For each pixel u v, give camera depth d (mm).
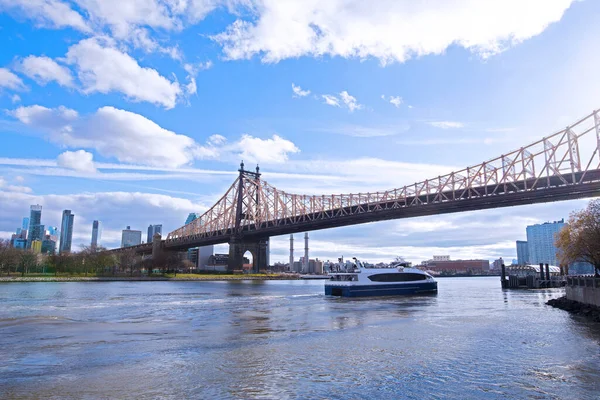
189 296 75375
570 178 90375
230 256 193000
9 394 17875
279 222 168500
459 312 47938
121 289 97562
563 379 20297
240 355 25047
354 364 22984
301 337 31250
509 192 97562
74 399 17297
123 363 23000
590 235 59969
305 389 18719
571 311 47906
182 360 23750
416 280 77375
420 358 24375
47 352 25703
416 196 118438
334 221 141125
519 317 42719
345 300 66500
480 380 20141
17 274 157500
